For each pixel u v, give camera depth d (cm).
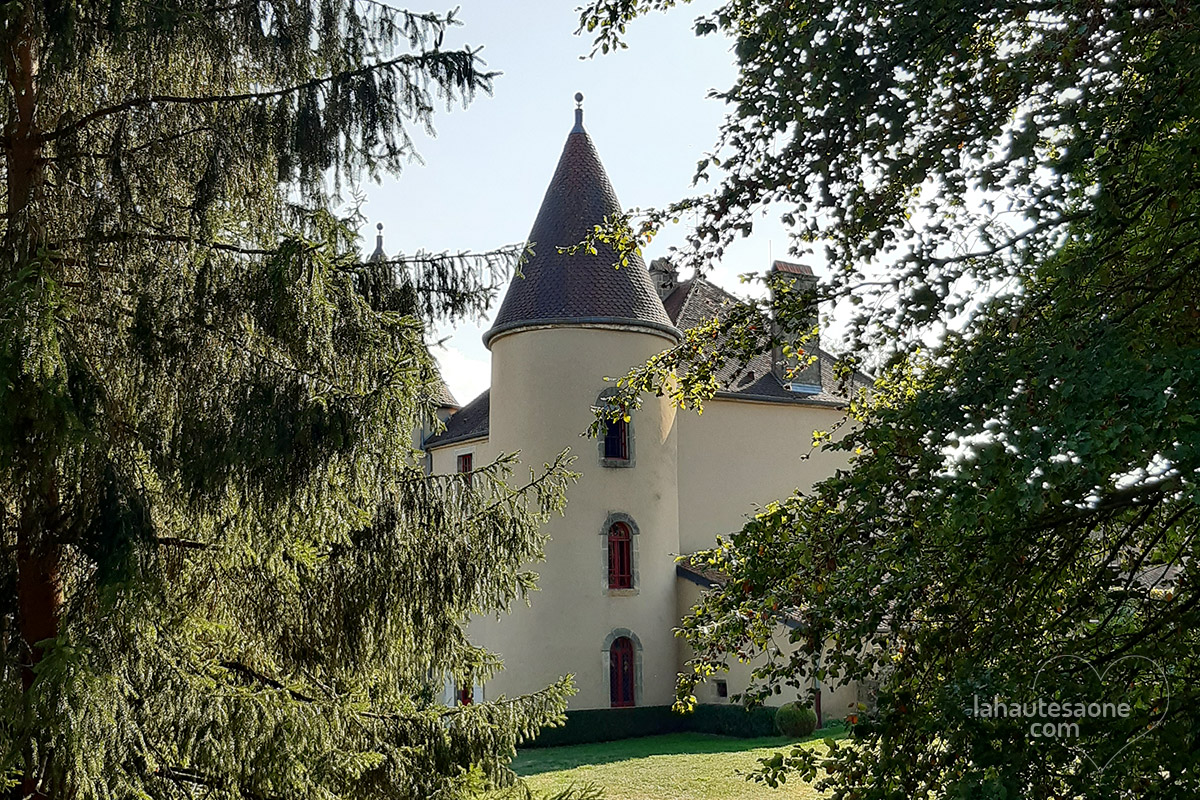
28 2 646
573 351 2508
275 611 780
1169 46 479
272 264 674
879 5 562
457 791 817
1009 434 411
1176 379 388
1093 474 398
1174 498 539
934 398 477
